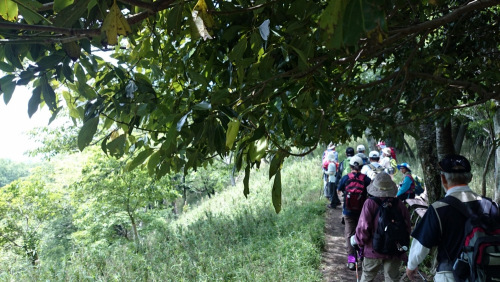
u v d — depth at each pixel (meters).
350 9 0.70
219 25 1.75
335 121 3.62
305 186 12.97
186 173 1.72
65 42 1.32
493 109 5.63
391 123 3.96
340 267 6.10
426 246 2.58
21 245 12.28
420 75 2.88
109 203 10.95
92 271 6.13
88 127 1.34
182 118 1.32
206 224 9.25
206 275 5.75
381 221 3.94
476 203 2.46
